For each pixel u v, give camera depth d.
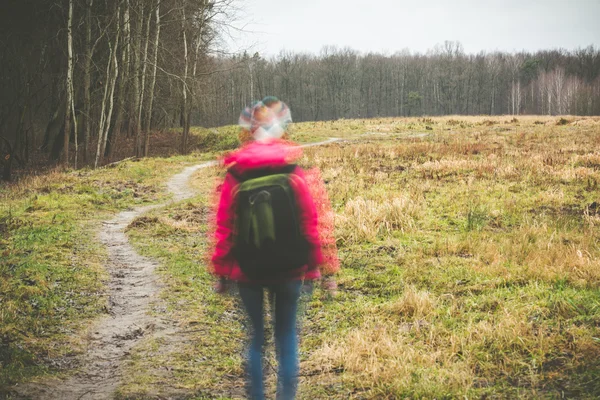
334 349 5.11
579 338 4.44
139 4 29.56
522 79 138.00
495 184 14.28
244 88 109.56
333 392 4.25
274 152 3.64
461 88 137.88
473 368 4.34
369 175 16.83
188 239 10.54
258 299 3.67
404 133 41.31
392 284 7.21
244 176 3.62
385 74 137.50
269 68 120.69
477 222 10.09
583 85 113.12
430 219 10.80
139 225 11.78
